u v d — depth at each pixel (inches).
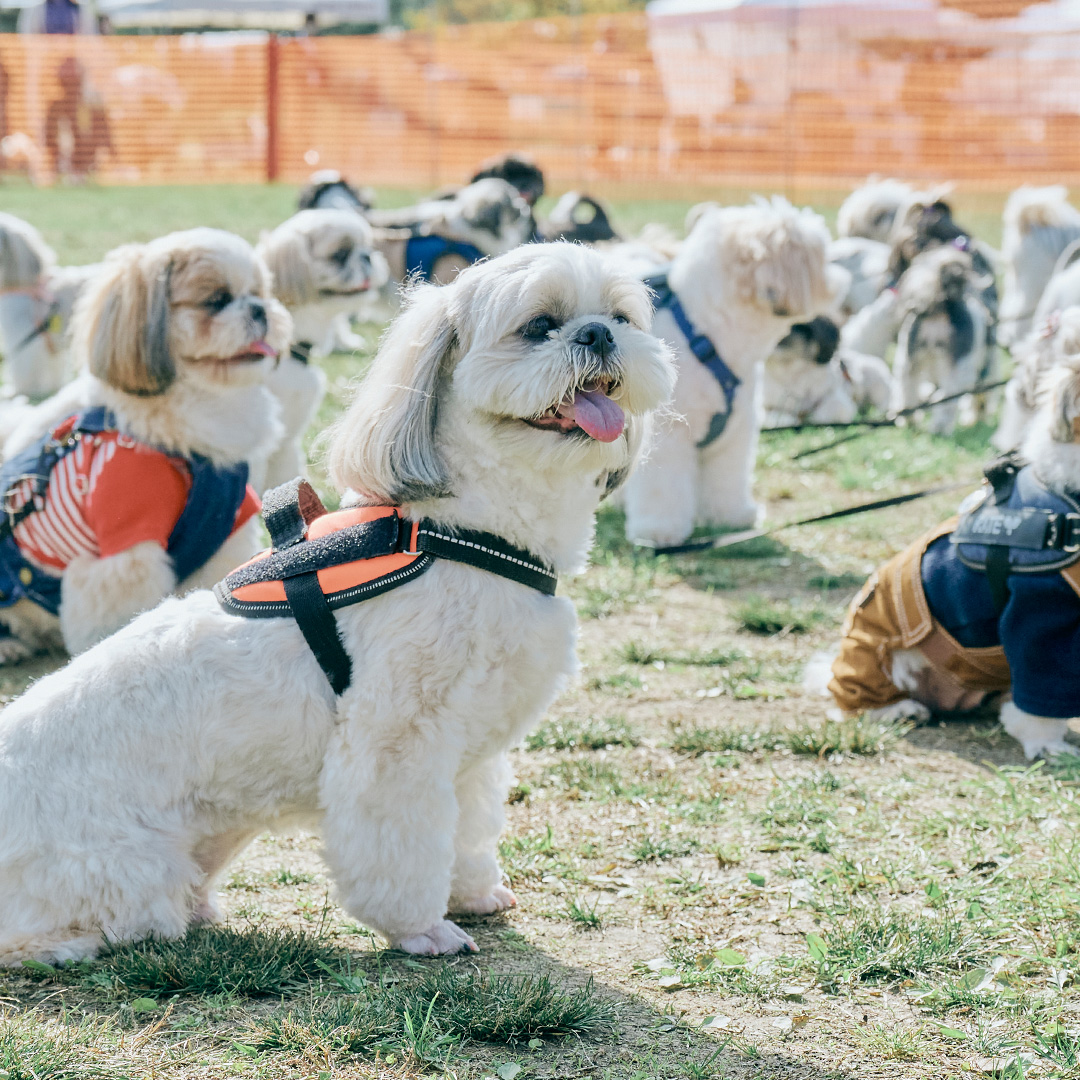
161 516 179.6
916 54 915.4
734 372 263.4
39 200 816.3
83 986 106.2
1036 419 168.4
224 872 126.0
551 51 1047.6
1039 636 157.5
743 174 959.0
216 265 176.6
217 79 997.2
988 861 134.1
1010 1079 95.7
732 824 145.9
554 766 160.7
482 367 107.6
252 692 110.6
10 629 204.2
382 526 113.1
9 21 1430.9
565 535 116.0
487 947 118.5
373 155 1017.5
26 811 109.0
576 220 496.4
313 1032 99.2
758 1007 108.0
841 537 271.7
